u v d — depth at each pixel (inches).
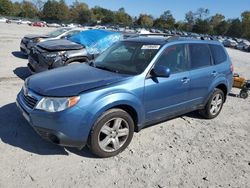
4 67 404.5
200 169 171.0
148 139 202.8
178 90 205.2
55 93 155.8
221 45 261.9
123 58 203.5
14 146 174.2
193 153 189.6
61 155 169.8
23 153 167.8
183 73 209.3
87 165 162.7
